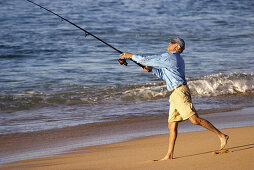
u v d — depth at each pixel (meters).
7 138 24.25
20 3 110.56
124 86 39.91
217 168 12.95
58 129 26.38
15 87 39.28
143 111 31.53
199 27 85.19
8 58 55.16
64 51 60.12
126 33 76.44
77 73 45.97
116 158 17.25
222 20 95.12
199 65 50.06
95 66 49.91
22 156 20.14
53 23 85.12
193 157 15.16
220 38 73.19
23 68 49.00
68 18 90.88
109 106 33.31
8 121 28.67
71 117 29.83
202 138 20.38
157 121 28.19
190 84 39.91
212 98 36.12
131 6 110.50
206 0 128.38
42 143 22.89
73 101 34.75
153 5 113.94
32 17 91.25
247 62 52.22
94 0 118.31
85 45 65.25
